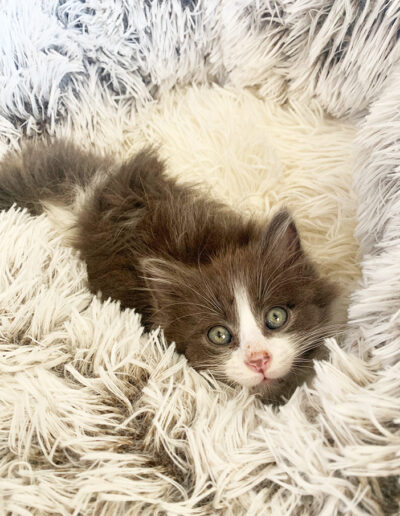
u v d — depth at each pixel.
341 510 0.14
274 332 0.22
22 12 0.29
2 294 0.21
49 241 0.24
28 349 0.19
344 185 0.27
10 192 0.27
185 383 0.19
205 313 0.22
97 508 0.15
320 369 0.17
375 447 0.14
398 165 0.21
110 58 0.30
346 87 0.27
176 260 0.24
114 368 0.19
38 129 0.31
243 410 0.18
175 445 0.17
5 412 0.18
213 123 0.30
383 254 0.19
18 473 0.16
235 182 0.28
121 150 0.32
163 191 0.26
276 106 0.30
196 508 0.15
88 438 0.17
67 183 0.27
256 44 0.29
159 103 0.32
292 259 0.23
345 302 0.23
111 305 0.21
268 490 0.16
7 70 0.29
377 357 0.17
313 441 0.15
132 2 0.29
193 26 0.30
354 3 0.25
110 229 0.25
